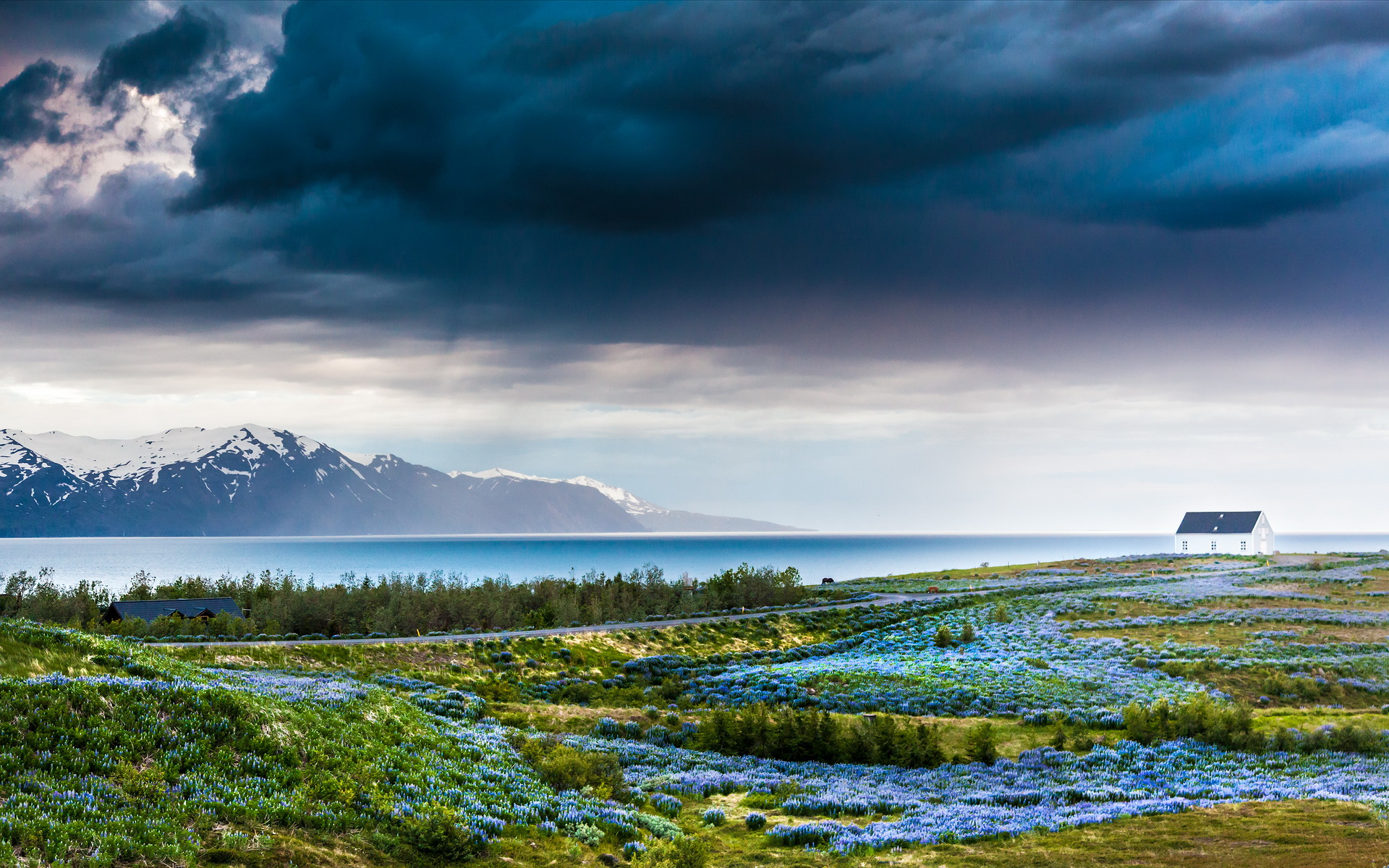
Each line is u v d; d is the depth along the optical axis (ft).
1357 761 143.95
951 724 179.93
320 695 124.98
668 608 402.11
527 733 149.69
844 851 100.01
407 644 250.16
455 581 412.77
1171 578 473.26
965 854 98.17
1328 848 93.81
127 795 77.41
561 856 91.15
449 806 96.94
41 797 73.00
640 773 135.44
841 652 319.68
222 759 88.99
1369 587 404.36
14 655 96.68
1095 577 505.25
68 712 85.20
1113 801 122.42
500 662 249.75
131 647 114.52
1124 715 173.27
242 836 76.13
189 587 408.26
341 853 79.71
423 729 125.70
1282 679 229.25
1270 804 114.93
